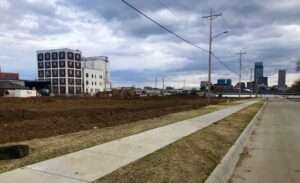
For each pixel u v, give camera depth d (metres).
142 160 6.00
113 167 5.43
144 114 17.73
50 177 4.75
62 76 112.38
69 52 113.00
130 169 5.34
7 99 40.31
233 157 7.07
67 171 5.11
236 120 15.36
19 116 15.54
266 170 6.11
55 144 7.44
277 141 9.80
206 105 31.48
